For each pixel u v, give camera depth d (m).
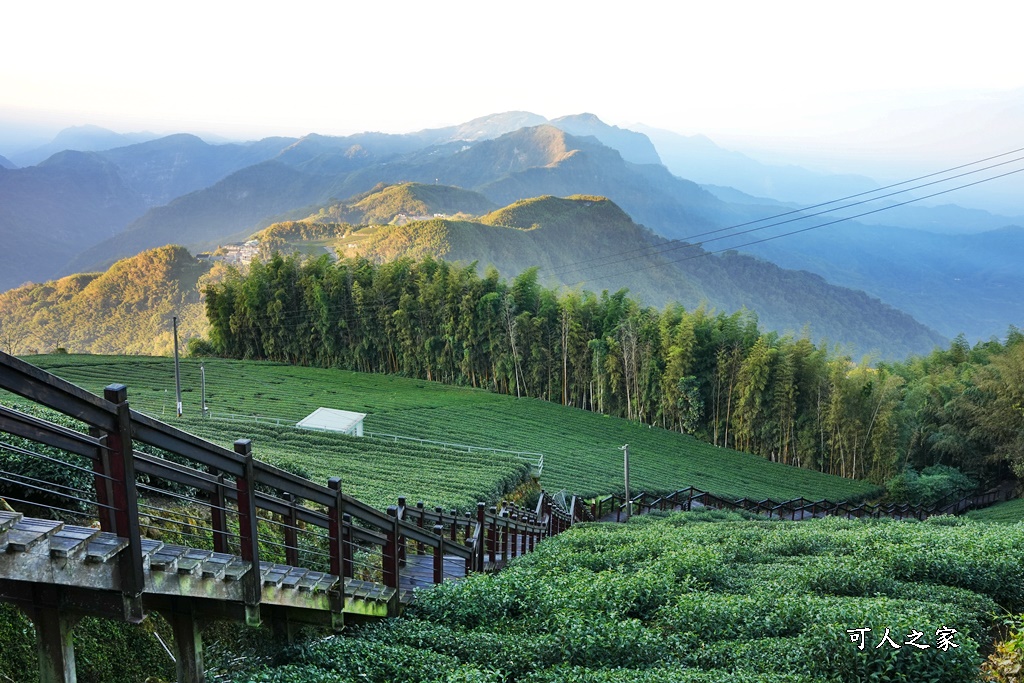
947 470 59.88
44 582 4.82
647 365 69.69
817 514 44.97
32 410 16.22
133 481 5.47
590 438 60.38
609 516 41.53
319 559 13.63
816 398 65.44
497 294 72.94
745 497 49.66
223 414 49.47
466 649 8.59
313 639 8.96
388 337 76.19
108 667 8.46
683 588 12.29
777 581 13.07
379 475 33.94
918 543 15.16
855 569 12.74
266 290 77.44
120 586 5.48
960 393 63.41
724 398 68.88
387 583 10.30
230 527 13.16
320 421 46.84
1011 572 12.94
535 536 22.95
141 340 195.00
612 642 8.70
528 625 9.88
